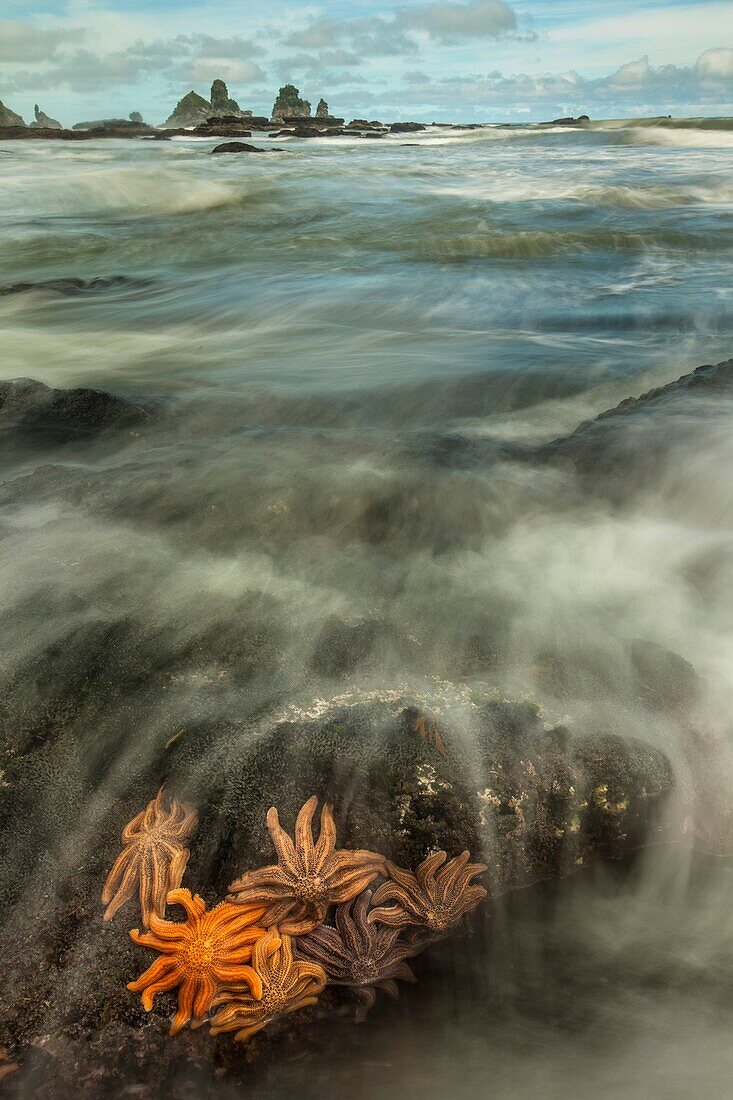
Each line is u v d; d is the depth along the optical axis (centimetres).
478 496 200
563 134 2630
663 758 121
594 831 119
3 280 577
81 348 398
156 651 136
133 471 212
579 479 213
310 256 633
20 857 105
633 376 333
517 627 148
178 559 168
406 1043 97
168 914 99
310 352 390
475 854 113
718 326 420
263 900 97
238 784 112
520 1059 96
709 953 108
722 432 221
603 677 133
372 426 293
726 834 118
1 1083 90
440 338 412
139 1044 94
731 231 695
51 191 996
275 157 1773
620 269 574
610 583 167
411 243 670
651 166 1259
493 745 119
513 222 766
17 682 127
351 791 113
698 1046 97
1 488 200
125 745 119
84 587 154
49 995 96
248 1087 93
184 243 699
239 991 94
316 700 127
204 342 414
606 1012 101
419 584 165
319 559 172
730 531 188
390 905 102
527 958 107
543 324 435
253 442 239
